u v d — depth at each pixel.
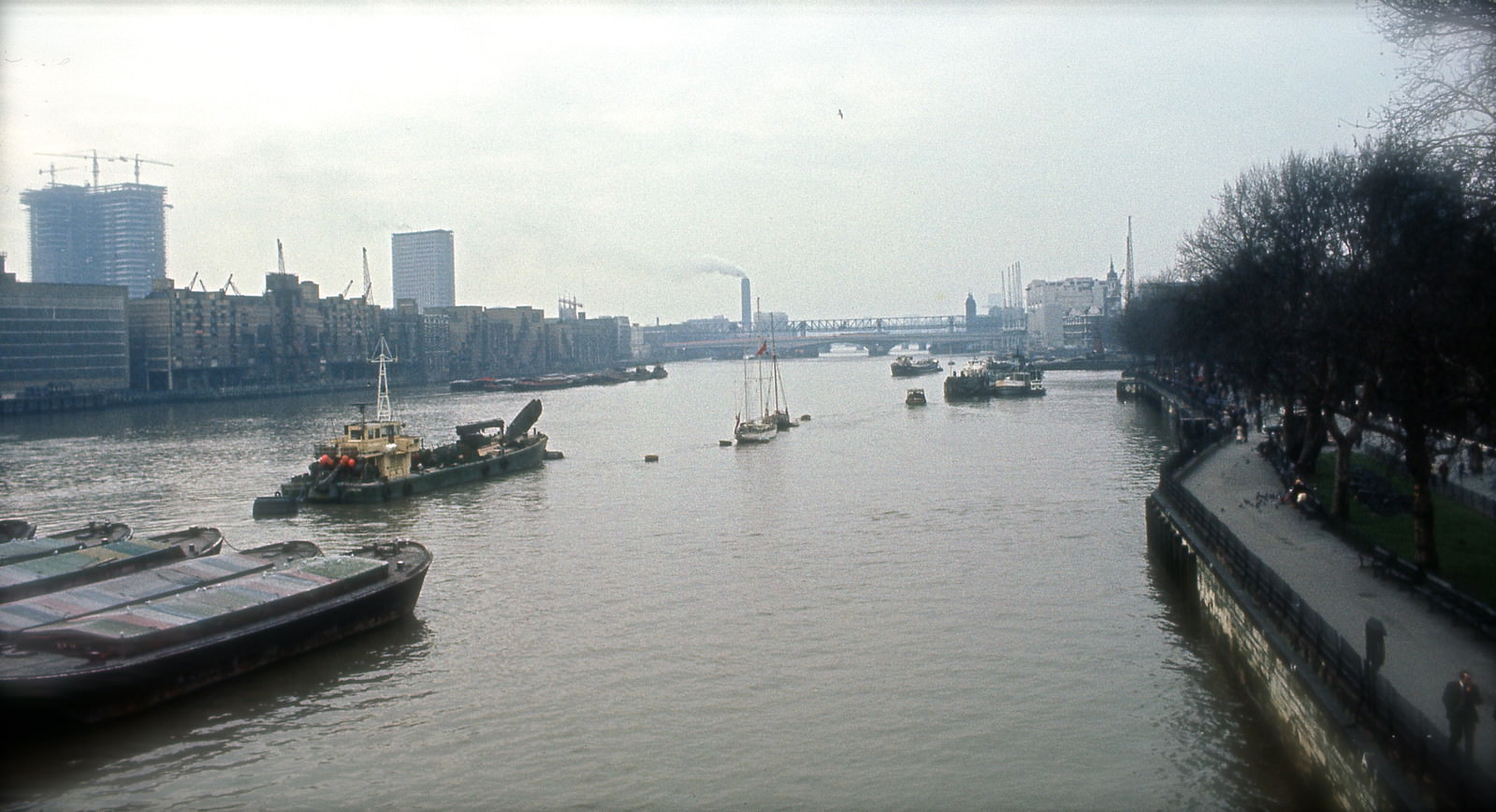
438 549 87.12
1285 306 85.12
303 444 176.62
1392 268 60.53
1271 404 111.00
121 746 47.59
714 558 80.38
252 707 51.62
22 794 43.44
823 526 91.81
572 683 54.50
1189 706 49.47
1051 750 45.53
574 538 90.31
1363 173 78.62
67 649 50.06
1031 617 63.19
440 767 45.53
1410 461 54.16
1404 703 32.97
